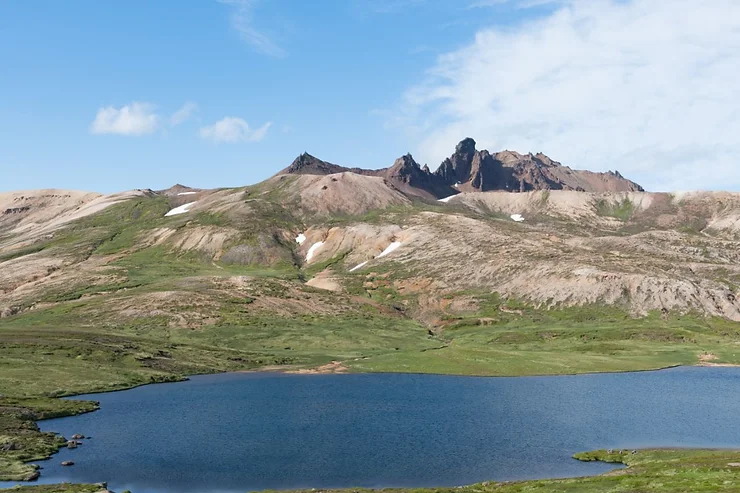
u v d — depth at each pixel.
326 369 158.50
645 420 99.38
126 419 101.56
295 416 103.25
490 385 136.00
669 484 53.47
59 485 64.44
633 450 79.19
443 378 146.88
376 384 137.50
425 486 67.12
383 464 75.50
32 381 127.38
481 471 72.38
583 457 77.00
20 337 169.88
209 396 122.56
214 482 69.25
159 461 77.25
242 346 188.38
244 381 142.38
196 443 85.88
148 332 196.75
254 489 66.69
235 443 85.81
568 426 95.50
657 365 165.38
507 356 171.25
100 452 81.62
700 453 76.81
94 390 126.75
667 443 84.81
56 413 103.44
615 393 125.00
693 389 130.12
